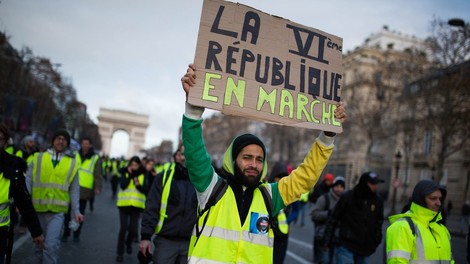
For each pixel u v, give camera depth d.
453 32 23.70
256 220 2.85
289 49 3.20
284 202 3.04
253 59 3.06
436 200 3.71
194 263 2.72
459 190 38.66
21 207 4.31
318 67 3.28
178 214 4.95
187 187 5.04
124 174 8.30
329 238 6.22
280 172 6.80
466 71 23.77
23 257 7.25
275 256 5.84
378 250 12.38
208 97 2.86
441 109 28.16
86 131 64.12
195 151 2.79
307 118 3.12
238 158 2.91
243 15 3.09
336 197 7.89
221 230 2.77
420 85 28.12
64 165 5.77
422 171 43.66
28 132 34.00
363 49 54.69
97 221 12.77
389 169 53.19
